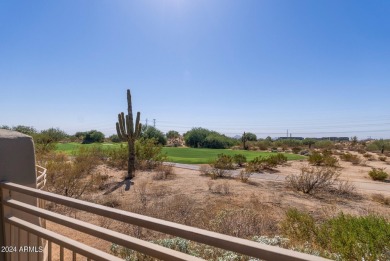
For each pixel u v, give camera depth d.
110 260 2.01
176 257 1.62
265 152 39.28
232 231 6.88
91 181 13.05
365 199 12.14
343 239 4.67
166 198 11.02
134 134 16.59
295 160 28.41
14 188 2.67
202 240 1.48
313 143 58.06
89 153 20.02
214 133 50.94
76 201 2.15
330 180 15.60
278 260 1.22
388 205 11.24
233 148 47.09
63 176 12.27
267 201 10.80
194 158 26.94
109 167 18.97
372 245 4.23
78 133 53.66
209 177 16.11
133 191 12.34
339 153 38.34
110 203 10.21
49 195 2.34
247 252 1.32
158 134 46.44
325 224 5.95
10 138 2.96
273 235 6.73
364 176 19.36
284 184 14.53
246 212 8.05
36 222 3.40
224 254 4.66
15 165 2.97
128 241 1.87
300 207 10.21
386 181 17.58
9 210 2.90
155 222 1.69
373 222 5.01
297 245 5.29
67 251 5.49
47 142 23.22
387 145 47.84
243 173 16.73
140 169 18.53
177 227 1.59
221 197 11.23
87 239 6.60
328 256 4.49
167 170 17.23
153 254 1.73
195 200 10.66
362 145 57.16
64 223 2.27
